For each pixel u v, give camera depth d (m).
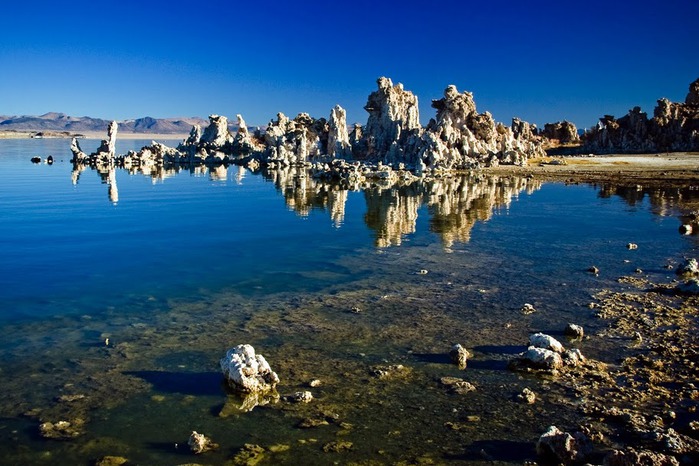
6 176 65.94
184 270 21.53
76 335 14.74
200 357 13.23
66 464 9.05
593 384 11.68
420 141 73.12
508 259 23.11
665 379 11.84
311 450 9.37
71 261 22.95
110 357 13.27
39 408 10.85
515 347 13.73
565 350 13.02
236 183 59.12
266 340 14.27
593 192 48.25
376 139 82.38
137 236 28.56
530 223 32.25
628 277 19.94
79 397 11.27
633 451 8.68
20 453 9.37
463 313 16.30
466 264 22.28
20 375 12.31
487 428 10.04
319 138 92.19
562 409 10.67
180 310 16.75
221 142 108.81
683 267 20.38
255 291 18.73
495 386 11.65
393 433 9.89
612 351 13.37
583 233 28.95
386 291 18.58
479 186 54.03
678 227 30.36
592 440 9.58
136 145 198.38
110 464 9.01
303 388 11.59
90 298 17.98
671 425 10.05
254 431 9.97
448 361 12.93
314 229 30.69
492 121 79.88
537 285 19.14
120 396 11.31
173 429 10.06
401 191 50.41
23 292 18.61
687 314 15.86
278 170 79.69
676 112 101.81
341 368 12.57
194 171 77.88
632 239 27.20
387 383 11.80
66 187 53.62
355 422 10.25
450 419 10.35
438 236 28.39
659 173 62.69
